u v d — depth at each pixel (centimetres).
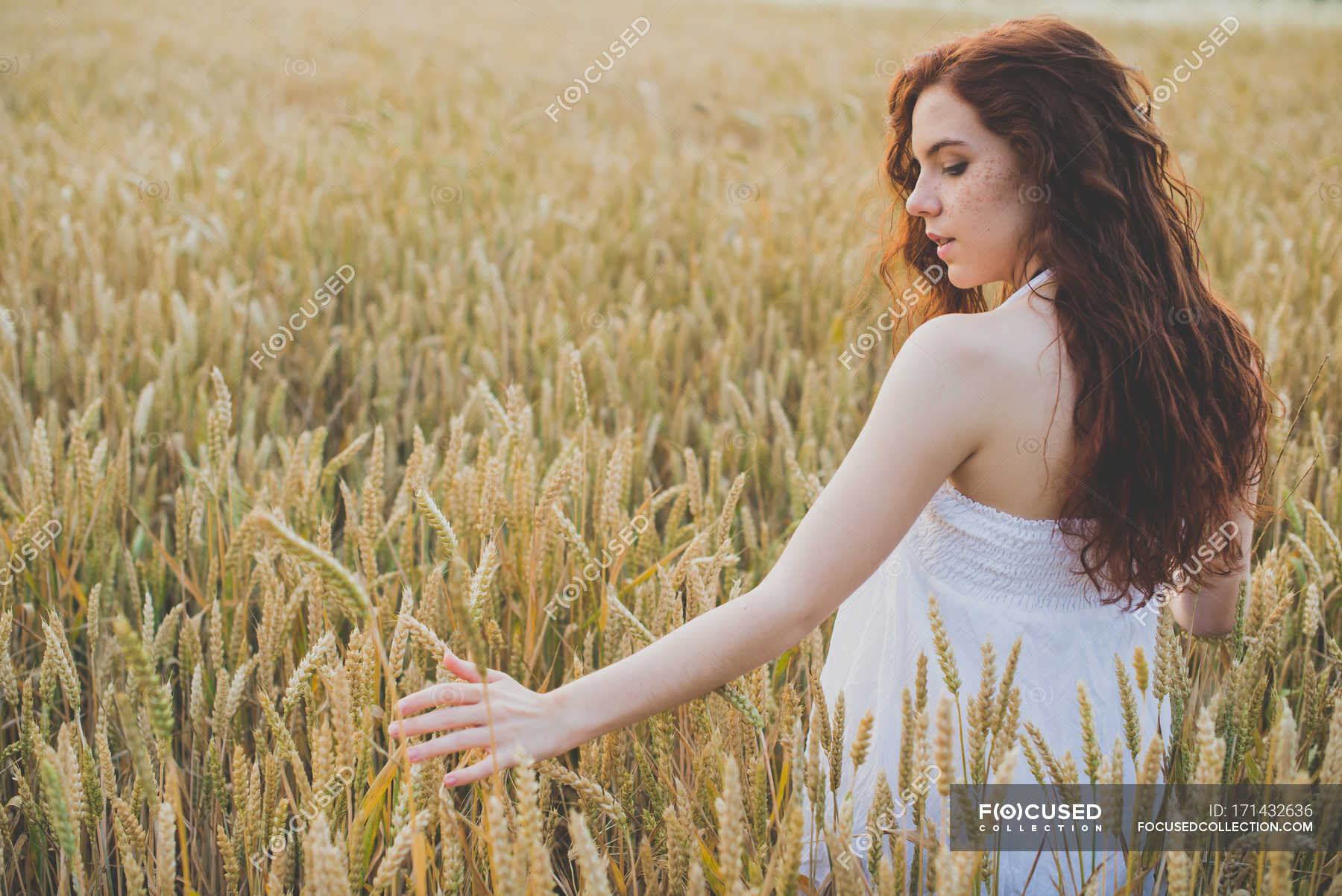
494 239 418
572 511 215
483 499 159
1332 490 218
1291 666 184
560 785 149
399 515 178
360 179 525
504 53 1195
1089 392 117
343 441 268
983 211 124
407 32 1345
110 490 196
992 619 131
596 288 389
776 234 454
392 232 436
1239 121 833
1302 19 1736
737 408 277
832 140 751
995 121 121
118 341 282
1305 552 156
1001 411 116
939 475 116
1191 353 127
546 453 242
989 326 117
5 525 198
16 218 420
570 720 114
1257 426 139
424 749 111
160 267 344
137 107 792
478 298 361
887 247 167
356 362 307
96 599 165
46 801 128
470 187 511
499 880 90
